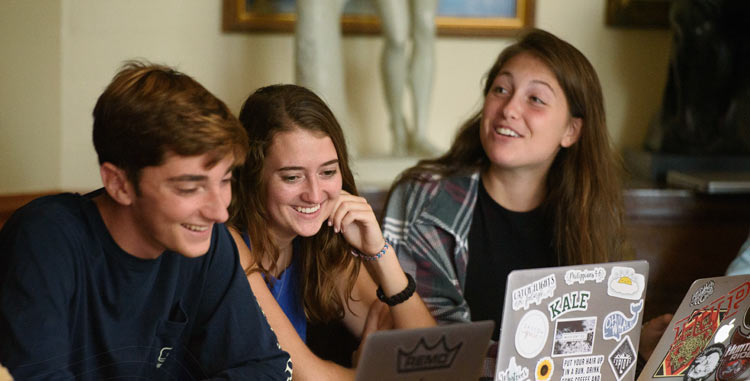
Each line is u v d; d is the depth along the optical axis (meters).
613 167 3.53
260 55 6.60
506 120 3.31
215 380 2.38
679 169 6.16
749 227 5.82
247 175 2.79
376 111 6.72
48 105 6.26
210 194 2.07
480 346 2.11
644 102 6.93
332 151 2.79
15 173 6.16
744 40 6.04
